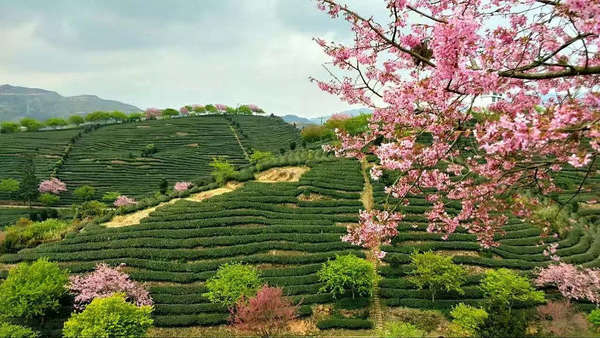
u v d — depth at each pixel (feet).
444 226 44.47
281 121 460.55
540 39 32.12
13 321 81.92
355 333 77.36
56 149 287.07
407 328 66.03
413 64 36.55
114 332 66.59
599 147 23.41
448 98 31.19
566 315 78.79
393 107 37.04
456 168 41.93
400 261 98.84
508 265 97.25
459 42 25.27
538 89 34.01
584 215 122.42
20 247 119.96
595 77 32.60
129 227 119.14
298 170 161.79
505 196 39.32
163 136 347.15
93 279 84.23
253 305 68.13
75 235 119.55
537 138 23.26
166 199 147.33
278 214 123.03
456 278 84.84
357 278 85.46
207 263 99.91
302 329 79.61
